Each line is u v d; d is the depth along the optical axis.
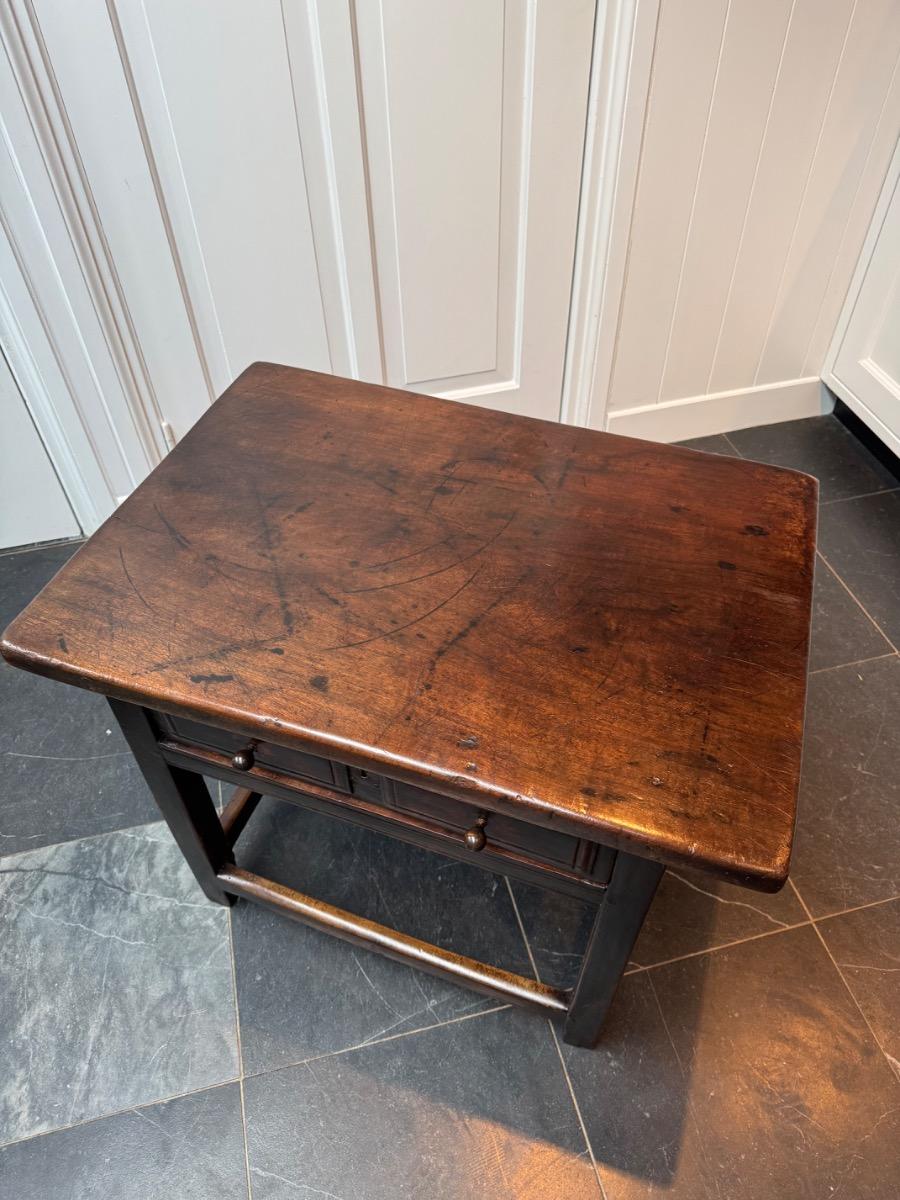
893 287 1.69
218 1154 1.04
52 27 1.21
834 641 1.59
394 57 1.35
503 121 1.46
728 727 0.73
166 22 1.25
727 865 0.65
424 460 1.01
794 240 1.71
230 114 1.36
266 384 1.14
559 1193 1.01
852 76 1.47
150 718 0.92
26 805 1.39
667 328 1.80
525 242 1.62
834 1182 1.01
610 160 1.51
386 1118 1.07
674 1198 1.00
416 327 1.73
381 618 0.83
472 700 0.75
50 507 1.77
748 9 1.36
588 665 0.78
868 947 1.20
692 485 0.99
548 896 1.27
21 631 0.82
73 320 1.50
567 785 0.69
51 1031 1.14
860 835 1.31
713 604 0.84
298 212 1.51
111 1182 1.02
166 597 0.85
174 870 1.31
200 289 1.57
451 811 0.83
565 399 1.93
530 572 0.87
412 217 1.56
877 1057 1.10
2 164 1.30
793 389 2.00
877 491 1.88
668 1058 1.11
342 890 1.28
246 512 0.94
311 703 0.75
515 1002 1.07
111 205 1.41
